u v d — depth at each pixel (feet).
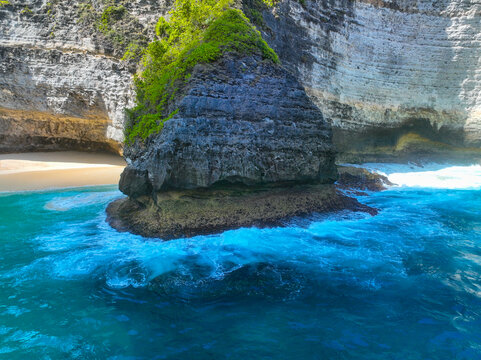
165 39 47.47
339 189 48.62
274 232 29.94
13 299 19.04
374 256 25.73
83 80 56.85
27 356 14.58
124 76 56.90
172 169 28.89
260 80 33.86
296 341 15.98
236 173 30.96
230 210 30.91
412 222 34.73
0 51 54.34
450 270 23.45
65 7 57.16
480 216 37.32
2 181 49.49
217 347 15.53
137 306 18.72
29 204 39.29
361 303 19.24
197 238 27.91
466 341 15.85
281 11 51.67
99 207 38.29
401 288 20.94
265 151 32.81
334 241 28.66
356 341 15.98
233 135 31.17
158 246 26.66
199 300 19.45
